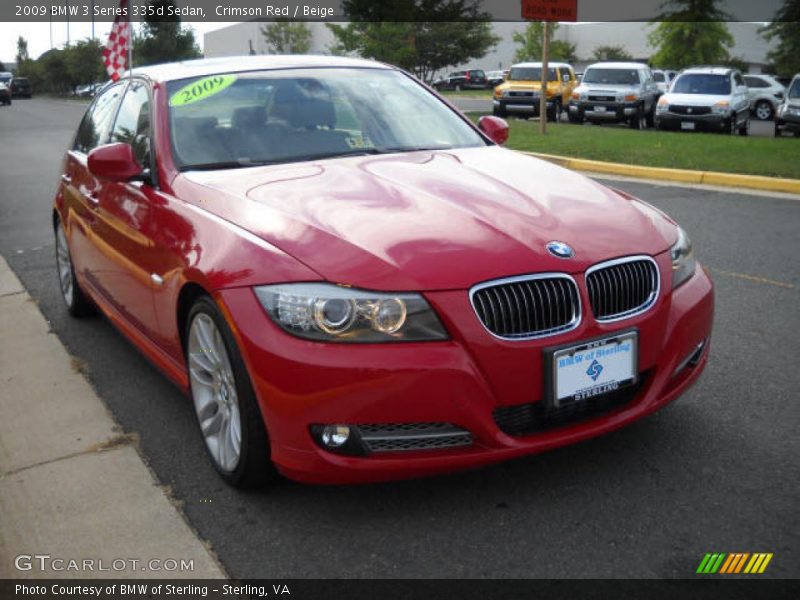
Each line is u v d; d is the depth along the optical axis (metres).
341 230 2.99
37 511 3.16
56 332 5.32
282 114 4.14
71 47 68.69
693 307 3.23
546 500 3.05
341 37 32.59
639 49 59.88
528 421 2.92
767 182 9.94
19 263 7.31
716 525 2.85
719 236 7.29
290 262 2.88
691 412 3.73
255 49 57.44
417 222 3.04
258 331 2.82
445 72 57.16
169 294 3.44
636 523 2.88
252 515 3.06
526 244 2.94
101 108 5.20
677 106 20.16
